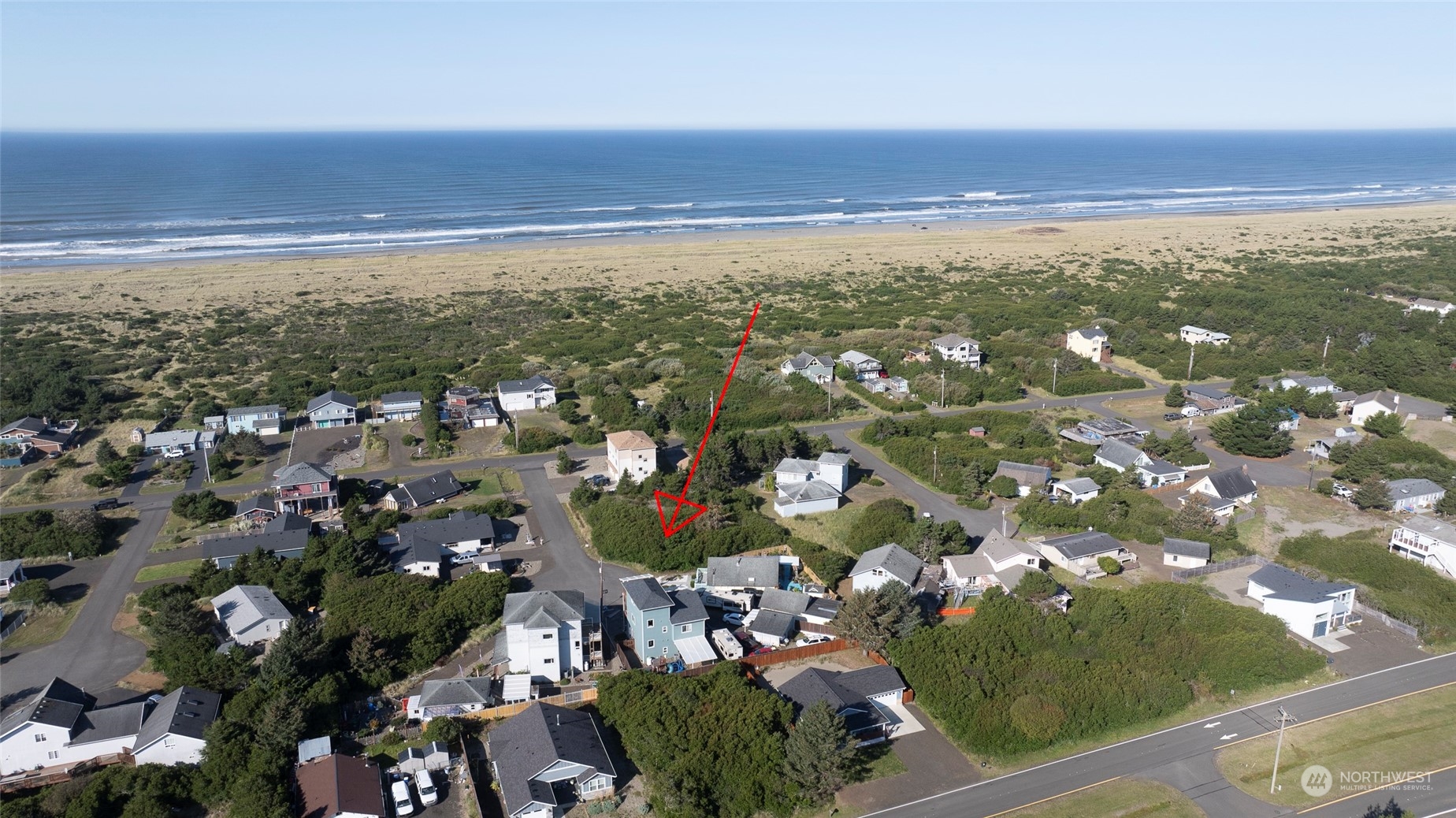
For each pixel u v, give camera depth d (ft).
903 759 193.26
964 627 233.96
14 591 257.34
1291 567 277.85
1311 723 203.62
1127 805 178.81
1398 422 387.75
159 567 281.13
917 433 400.88
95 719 193.47
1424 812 175.94
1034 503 314.96
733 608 257.55
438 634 231.50
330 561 265.95
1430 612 245.04
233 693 209.26
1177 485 342.23
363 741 196.44
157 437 377.71
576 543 299.58
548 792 173.78
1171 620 235.61
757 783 179.52
